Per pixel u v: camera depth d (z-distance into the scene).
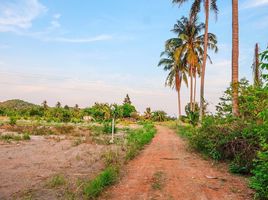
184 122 55.94
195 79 44.06
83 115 70.00
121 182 9.05
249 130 11.09
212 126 14.59
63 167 11.31
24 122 51.44
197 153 16.06
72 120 58.84
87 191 7.28
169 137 28.64
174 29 40.06
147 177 9.85
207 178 9.91
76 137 26.36
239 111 12.94
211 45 35.31
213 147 13.54
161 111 90.88
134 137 23.14
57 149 17.09
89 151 16.31
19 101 155.75
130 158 13.78
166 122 81.25
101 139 23.50
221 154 13.13
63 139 23.67
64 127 35.38
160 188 8.41
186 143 21.94
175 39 40.41
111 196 7.52
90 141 21.33
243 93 12.77
